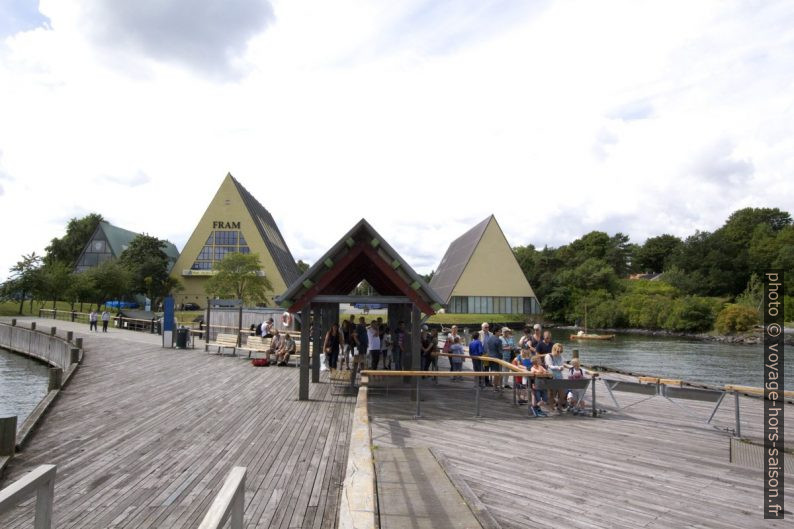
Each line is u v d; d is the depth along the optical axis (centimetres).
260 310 2883
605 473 675
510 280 7712
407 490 573
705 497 594
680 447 812
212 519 238
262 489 628
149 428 941
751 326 5991
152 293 7331
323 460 745
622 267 11331
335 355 1477
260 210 8675
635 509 555
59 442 850
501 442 826
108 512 564
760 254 8175
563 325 9056
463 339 3738
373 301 1199
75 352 1820
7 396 2236
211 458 757
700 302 6762
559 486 623
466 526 479
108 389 1373
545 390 1146
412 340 1205
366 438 573
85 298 5769
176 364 1912
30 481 319
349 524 361
